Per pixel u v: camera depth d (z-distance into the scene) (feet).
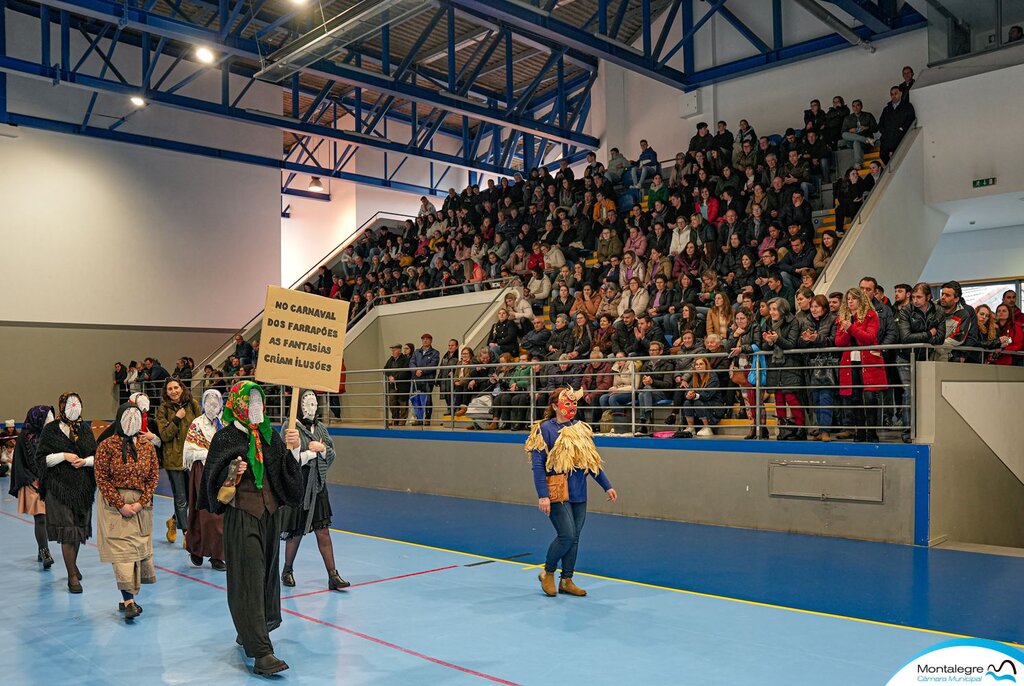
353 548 32.45
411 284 68.74
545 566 24.68
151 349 77.25
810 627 20.56
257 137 83.46
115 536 22.70
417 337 64.85
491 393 46.19
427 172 102.27
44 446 25.75
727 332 38.81
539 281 55.11
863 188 46.32
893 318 31.91
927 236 49.67
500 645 19.75
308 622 21.93
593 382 42.73
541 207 64.75
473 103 65.87
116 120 74.54
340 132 73.20
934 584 24.34
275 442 19.16
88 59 72.79
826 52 62.34
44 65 60.03
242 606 18.08
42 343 71.67
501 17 49.70
